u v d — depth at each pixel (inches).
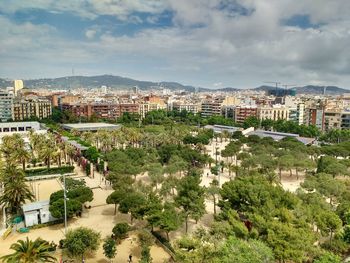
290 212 2519.7
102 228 2881.4
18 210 3144.7
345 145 5959.6
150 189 3452.3
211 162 5354.3
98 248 2341.3
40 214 2950.3
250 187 2859.3
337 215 2578.7
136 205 2891.2
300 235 2133.4
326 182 3553.2
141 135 6865.2
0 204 3095.5
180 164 4505.4
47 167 4820.4
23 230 2770.7
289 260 2043.6
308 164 4613.7
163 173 4200.3
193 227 2952.8
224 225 2357.3
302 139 7726.4
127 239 2659.9
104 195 3850.9
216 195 3649.1
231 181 3105.3
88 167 4736.7
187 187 3031.5
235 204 2876.5
